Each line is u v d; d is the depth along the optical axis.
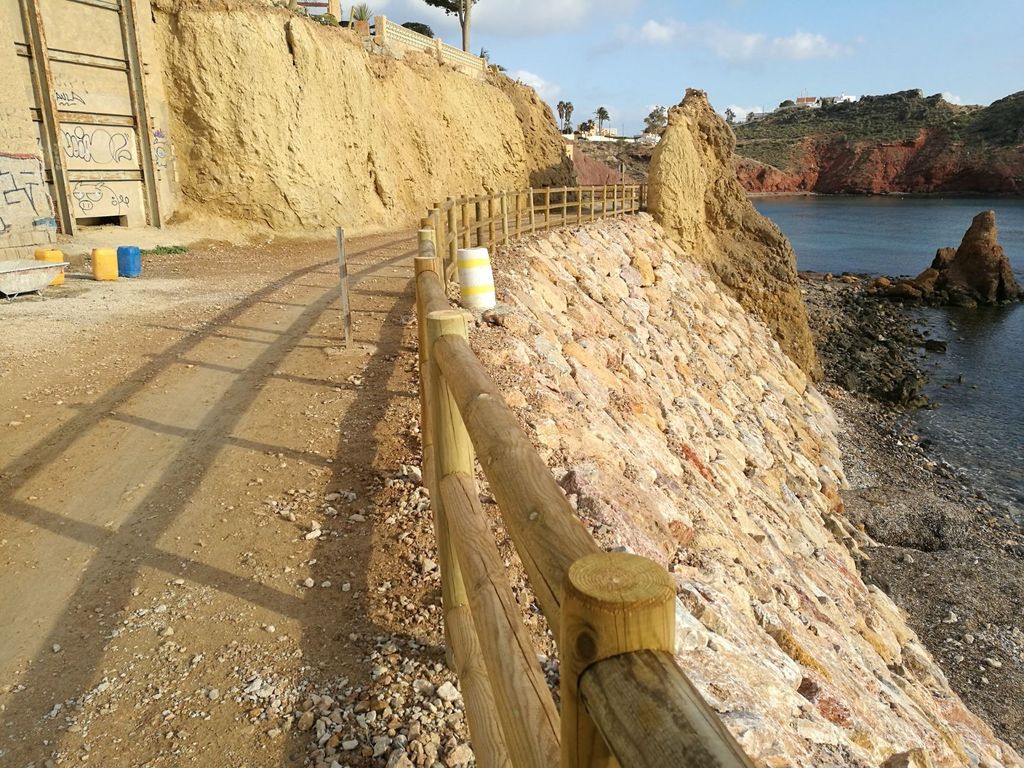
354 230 23.89
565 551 1.44
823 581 9.12
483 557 2.45
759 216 28.28
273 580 4.29
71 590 4.27
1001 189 144.62
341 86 23.97
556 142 44.00
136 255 14.68
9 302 11.98
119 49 18.36
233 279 14.38
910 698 7.21
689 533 5.97
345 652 3.64
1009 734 8.68
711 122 27.73
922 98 178.50
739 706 3.47
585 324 13.30
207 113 20.14
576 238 18.62
